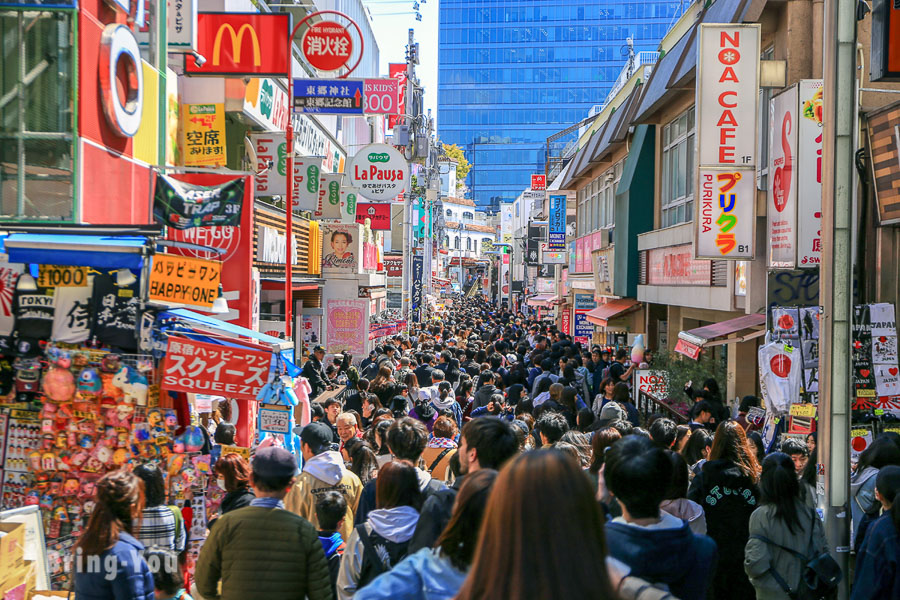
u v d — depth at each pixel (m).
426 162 43.59
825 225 6.36
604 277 26.86
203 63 11.86
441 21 133.00
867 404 9.20
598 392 17.86
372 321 27.41
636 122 21.36
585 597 1.72
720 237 12.56
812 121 11.32
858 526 6.21
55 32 8.84
